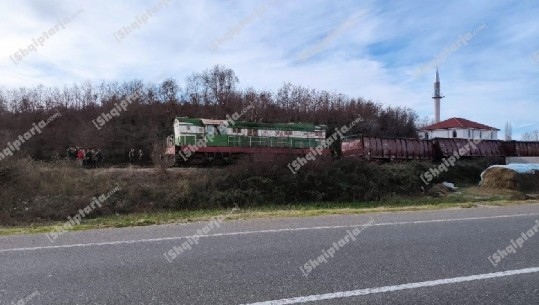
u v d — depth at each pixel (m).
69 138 42.28
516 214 11.68
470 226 9.34
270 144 32.16
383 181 30.25
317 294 4.76
